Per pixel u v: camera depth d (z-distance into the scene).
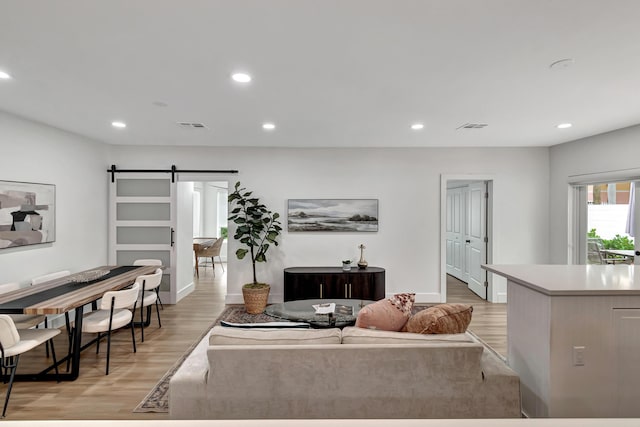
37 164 3.75
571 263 4.75
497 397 1.91
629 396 1.99
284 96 2.85
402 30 1.81
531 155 5.15
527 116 3.43
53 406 2.46
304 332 2.02
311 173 5.16
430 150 5.18
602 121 3.62
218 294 5.78
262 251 4.89
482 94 2.80
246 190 5.15
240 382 1.87
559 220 4.92
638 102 2.98
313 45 1.97
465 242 6.26
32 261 3.72
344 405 1.89
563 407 1.98
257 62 2.20
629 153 3.85
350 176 5.17
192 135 4.37
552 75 2.40
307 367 1.88
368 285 4.65
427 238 5.20
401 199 5.19
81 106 3.14
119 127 3.96
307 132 4.18
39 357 3.30
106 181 5.01
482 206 5.39
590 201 4.55
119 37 1.88
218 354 1.86
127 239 5.14
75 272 4.36
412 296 2.35
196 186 9.34
